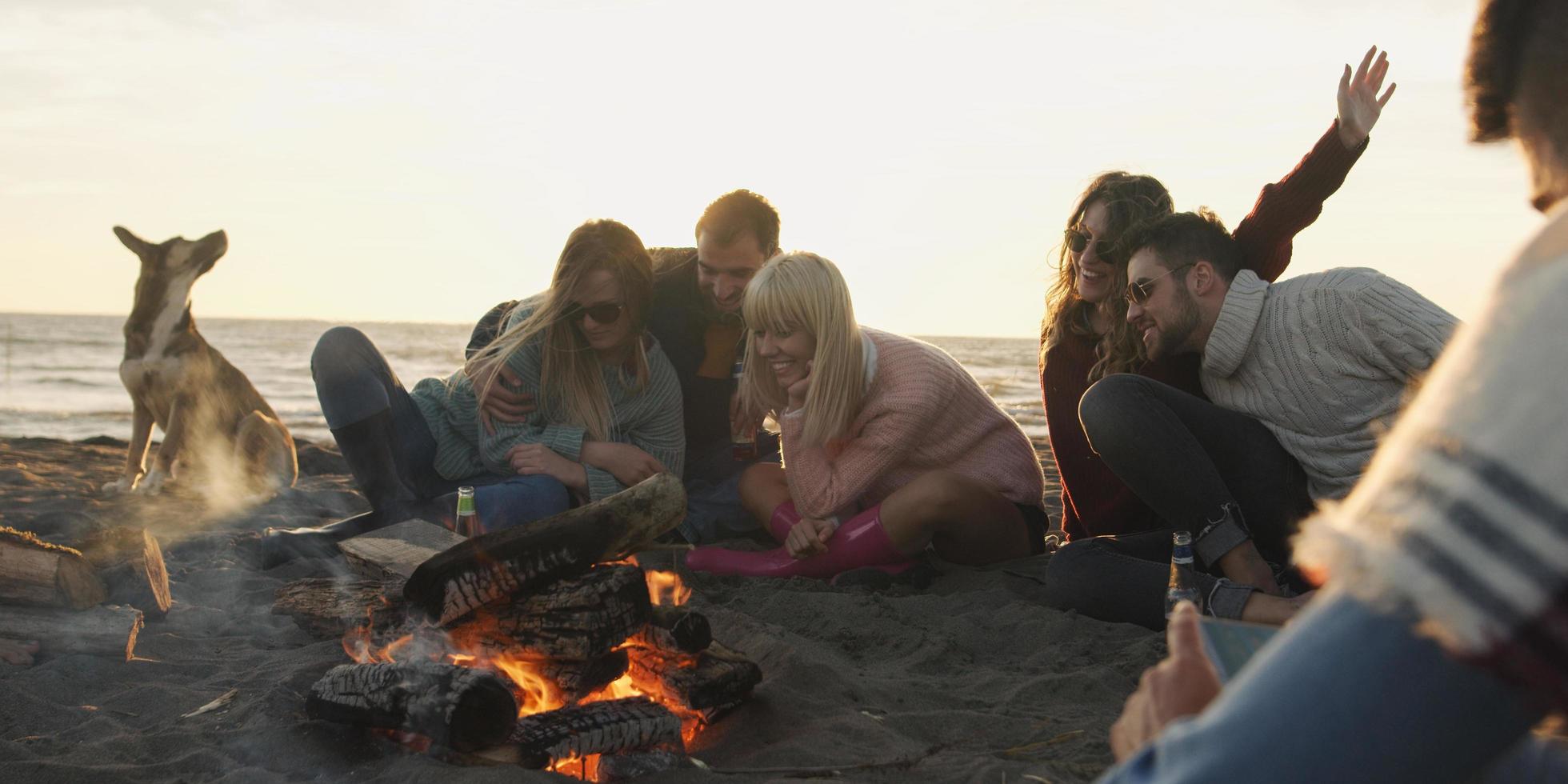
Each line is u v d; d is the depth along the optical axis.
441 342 64.00
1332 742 0.64
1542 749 0.93
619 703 2.26
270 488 6.91
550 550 2.31
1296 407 3.17
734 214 4.24
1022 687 2.75
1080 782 2.14
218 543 4.59
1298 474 3.32
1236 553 3.09
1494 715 0.63
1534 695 0.59
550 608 2.32
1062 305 4.02
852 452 3.91
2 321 95.00
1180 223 3.29
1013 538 4.09
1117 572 3.37
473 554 2.30
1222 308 3.22
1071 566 3.48
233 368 7.45
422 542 3.05
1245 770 0.65
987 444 4.14
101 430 15.19
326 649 2.94
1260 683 0.68
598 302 3.92
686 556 4.18
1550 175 0.74
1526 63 0.74
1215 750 0.67
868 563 3.89
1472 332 0.66
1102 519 3.91
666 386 4.29
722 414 4.61
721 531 4.47
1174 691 0.93
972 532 3.94
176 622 3.28
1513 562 0.57
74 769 2.12
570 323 4.04
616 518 2.36
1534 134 0.74
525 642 2.34
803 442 3.93
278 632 3.19
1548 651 0.57
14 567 2.86
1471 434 0.60
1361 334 3.01
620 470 4.00
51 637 2.82
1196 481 3.11
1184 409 3.24
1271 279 3.74
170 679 2.74
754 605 3.54
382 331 93.31
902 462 4.03
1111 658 3.02
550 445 4.05
